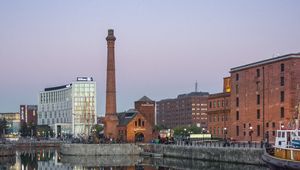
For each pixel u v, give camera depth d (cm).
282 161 7725
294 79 12850
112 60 18375
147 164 12662
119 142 17425
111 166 12256
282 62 13238
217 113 17988
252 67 14712
